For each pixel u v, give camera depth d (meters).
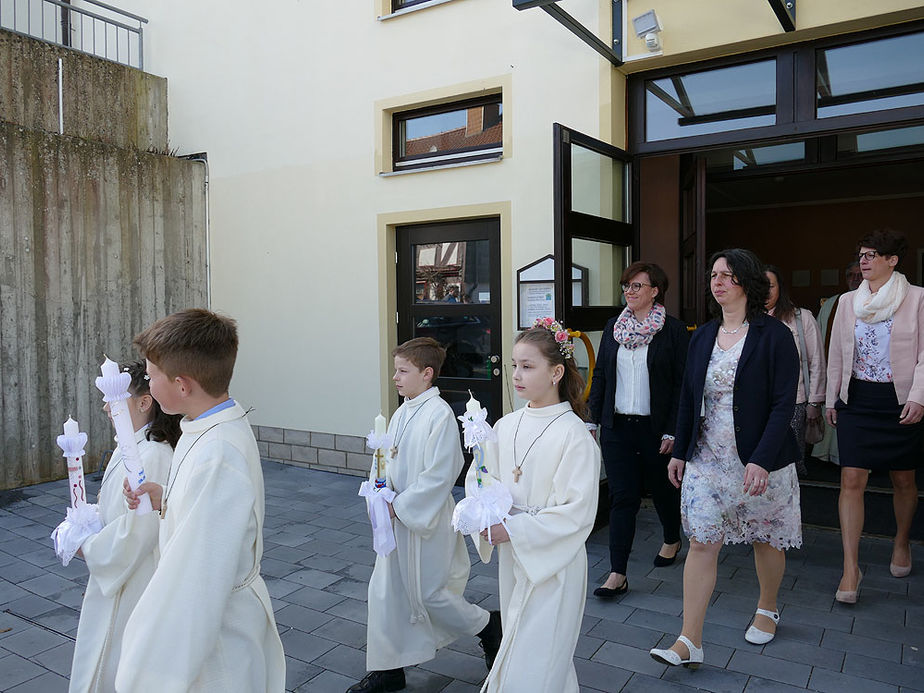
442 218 5.72
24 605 3.70
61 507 5.40
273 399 6.80
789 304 4.12
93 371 6.37
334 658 3.10
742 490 2.96
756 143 4.69
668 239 5.52
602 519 4.78
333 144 6.30
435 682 2.88
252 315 6.89
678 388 3.72
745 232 10.48
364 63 6.09
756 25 4.41
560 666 2.16
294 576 4.04
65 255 6.15
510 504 2.16
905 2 3.99
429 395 2.90
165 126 7.36
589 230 4.55
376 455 2.70
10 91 6.22
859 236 9.74
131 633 1.52
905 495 3.81
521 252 5.35
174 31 7.26
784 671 2.93
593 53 4.99
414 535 2.73
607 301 4.94
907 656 3.04
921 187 8.97
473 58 5.52
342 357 6.35
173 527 1.67
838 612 3.47
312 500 5.59
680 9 4.65
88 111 6.76
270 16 6.61
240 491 1.66
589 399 3.99
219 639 1.64
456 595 2.82
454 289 5.86
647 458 3.79
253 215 6.83
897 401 3.54
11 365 5.84
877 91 4.29
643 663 3.02
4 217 5.75
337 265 6.34
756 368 2.93
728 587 3.81
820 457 5.90
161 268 6.84
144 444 2.15
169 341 1.68
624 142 5.07
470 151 5.75
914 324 3.48
